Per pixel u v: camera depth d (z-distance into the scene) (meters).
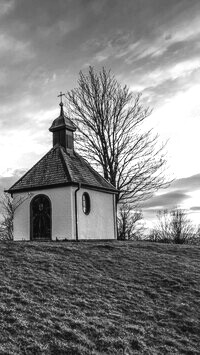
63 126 23.88
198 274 13.84
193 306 10.77
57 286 10.68
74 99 33.56
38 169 22.61
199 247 19.48
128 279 12.47
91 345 7.66
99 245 16.86
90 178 22.88
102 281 11.81
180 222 39.72
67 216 20.14
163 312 10.09
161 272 13.62
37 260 12.98
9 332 7.65
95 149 32.41
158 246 18.84
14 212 22.08
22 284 10.43
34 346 7.26
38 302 9.34
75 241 19.34
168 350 8.12
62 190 20.59
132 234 37.91
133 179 31.80
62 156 22.52
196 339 8.92
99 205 22.88
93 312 9.30
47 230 20.83
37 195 21.38
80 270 12.63
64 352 7.25
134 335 8.46
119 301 10.34
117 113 32.78
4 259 12.59
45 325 8.13
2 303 8.92
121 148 32.31
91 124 32.78
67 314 8.88
